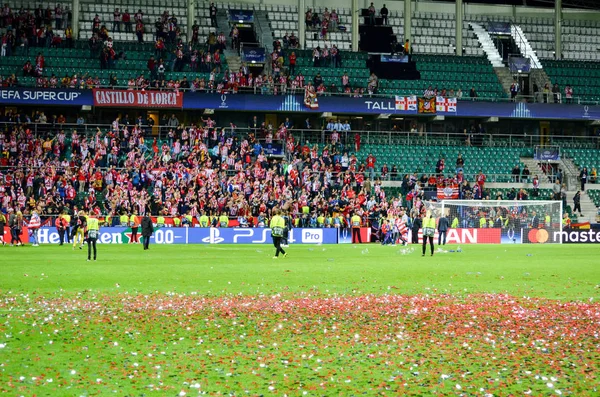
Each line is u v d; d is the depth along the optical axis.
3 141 64.75
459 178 71.75
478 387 12.76
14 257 39.75
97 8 80.81
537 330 17.72
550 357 14.92
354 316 19.59
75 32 76.38
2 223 53.03
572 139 81.38
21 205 59.22
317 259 39.84
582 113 78.69
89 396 12.04
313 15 84.81
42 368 13.77
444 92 77.31
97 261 37.06
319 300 22.44
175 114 74.19
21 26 73.69
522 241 66.94
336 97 74.50
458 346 15.94
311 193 67.06
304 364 14.28
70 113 72.44
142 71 73.50
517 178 74.88
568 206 72.56
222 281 27.77
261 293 24.06
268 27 83.06
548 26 90.81
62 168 64.12
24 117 69.06
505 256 43.97
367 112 74.81
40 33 74.25
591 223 70.38
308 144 72.62
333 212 64.06
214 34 78.50
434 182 71.25
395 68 80.44
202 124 74.19
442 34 87.62
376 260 39.38
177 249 49.22
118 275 29.73
